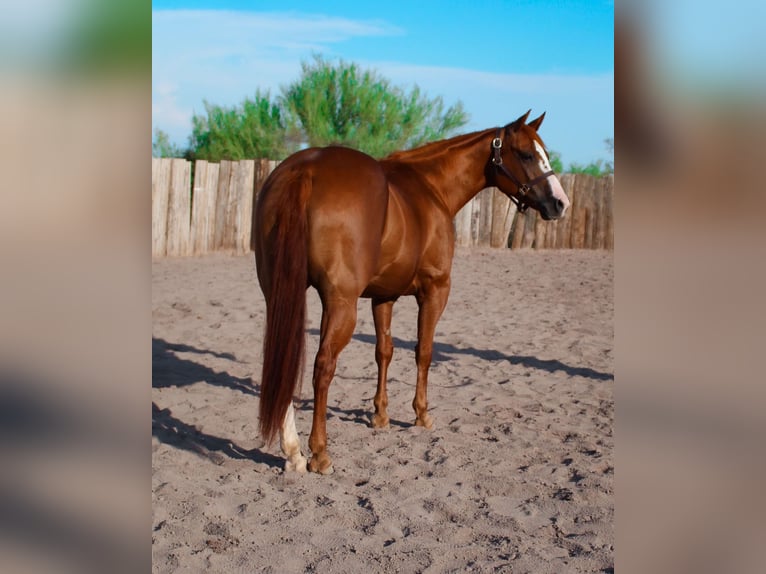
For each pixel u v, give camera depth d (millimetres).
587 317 9555
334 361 3900
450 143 4934
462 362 7062
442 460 4309
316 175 3738
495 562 3000
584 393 6027
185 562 2936
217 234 14562
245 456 4312
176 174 13859
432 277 4652
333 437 4715
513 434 4863
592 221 17062
